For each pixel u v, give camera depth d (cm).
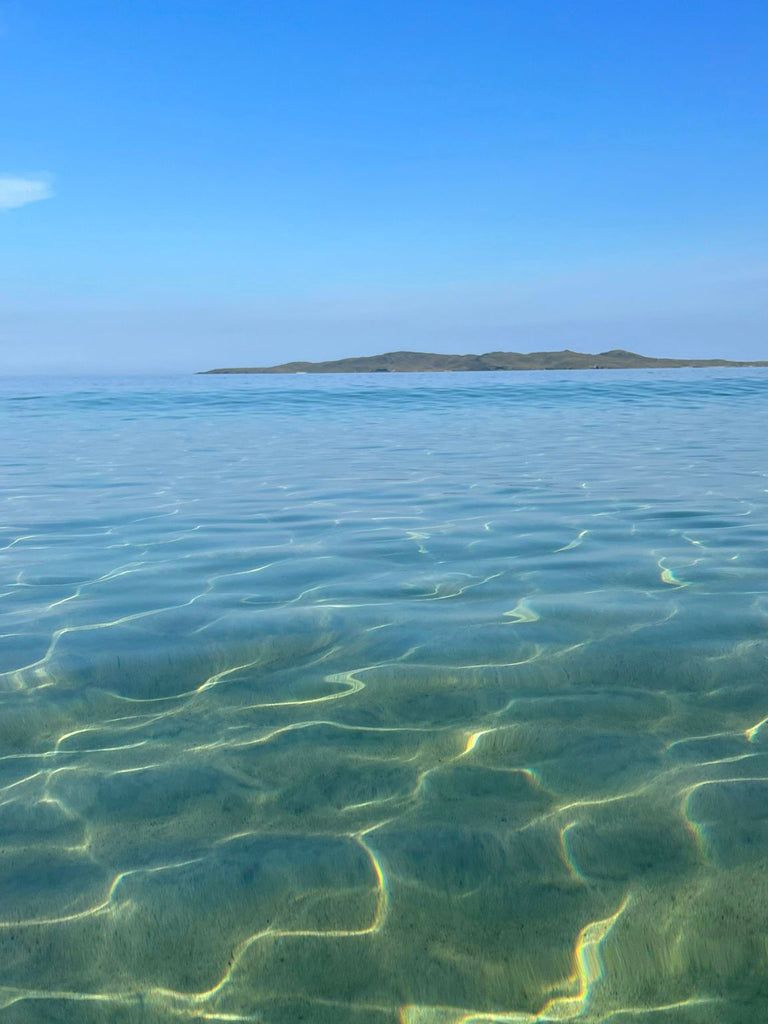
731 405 1653
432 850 170
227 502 584
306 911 153
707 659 263
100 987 138
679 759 203
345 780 197
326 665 265
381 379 3488
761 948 144
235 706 237
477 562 396
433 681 252
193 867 165
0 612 323
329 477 709
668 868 163
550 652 272
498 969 141
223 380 3675
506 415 1482
